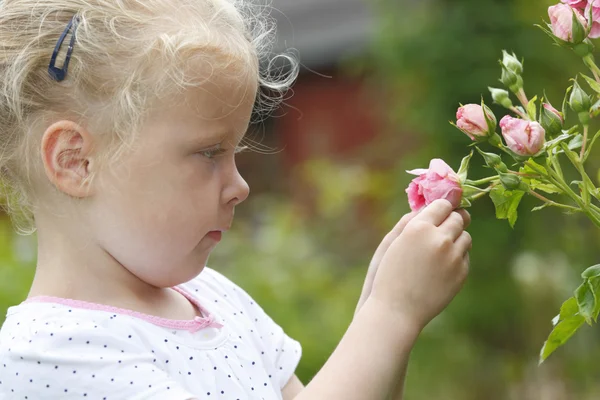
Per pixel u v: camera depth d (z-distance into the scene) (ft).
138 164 6.89
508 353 14.88
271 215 18.94
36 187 7.00
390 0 15.40
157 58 6.89
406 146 17.31
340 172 18.83
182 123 6.89
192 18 7.01
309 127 21.99
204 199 6.94
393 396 7.16
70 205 6.97
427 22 14.92
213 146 6.94
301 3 22.48
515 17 14.39
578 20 6.88
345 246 18.57
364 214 18.90
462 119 6.84
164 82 6.88
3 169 7.05
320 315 14.56
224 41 6.97
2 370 6.91
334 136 21.70
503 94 6.97
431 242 6.97
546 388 14.92
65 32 6.94
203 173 6.94
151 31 6.93
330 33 21.93
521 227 14.37
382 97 17.56
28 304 6.98
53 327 6.90
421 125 14.97
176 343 7.00
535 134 6.77
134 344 6.93
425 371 14.71
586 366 14.84
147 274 6.97
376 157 18.44
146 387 6.84
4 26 7.01
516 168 12.56
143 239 6.93
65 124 6.91
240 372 7.09
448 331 14.80
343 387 6.85
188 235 6.95
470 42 14.53
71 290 6.99
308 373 13.12
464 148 14.62
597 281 6.78
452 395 14.71
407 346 6.95
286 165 22.24
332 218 18.93
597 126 13.14
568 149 6.86
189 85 6.88
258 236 18.75
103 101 6.90
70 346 6.88
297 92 22.20
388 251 7.02
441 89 14.66
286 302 14.48
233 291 7.42
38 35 6.96
